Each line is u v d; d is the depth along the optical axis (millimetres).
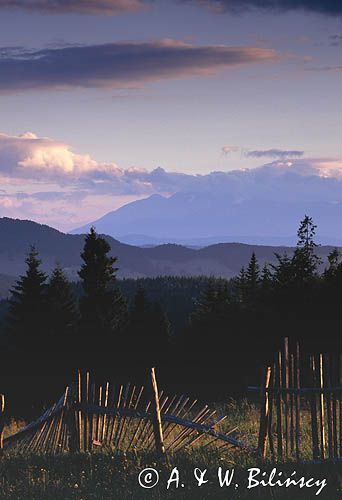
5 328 104812
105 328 101688
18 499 16844
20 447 24297
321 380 20188
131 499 16656
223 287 107688
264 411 21109
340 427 19797
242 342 76812
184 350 81250
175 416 23094
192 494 16766
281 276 78500
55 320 104250
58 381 95000
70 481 18562
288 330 74500
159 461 20453
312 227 79500
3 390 91938
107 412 23281
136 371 92562
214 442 23625
